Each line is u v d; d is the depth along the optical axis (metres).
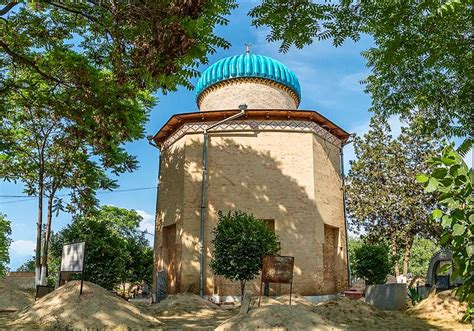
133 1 7.93
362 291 23.06
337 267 22.86
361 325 10.36
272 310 9.96
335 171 24.12
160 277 22.17
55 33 12.73
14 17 12.33
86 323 10.13
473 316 3.44
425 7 5.50
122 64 9.43
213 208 21.56
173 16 7.45
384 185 20.41
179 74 8.68
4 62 13.99
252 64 25.30
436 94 8.56
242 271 16.83
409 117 19.22
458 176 3.06
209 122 23.03
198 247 21.06
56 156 22.53
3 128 19.30
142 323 10.79
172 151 24.02
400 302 15.02
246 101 24.70
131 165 20.98
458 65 6.97
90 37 12.92
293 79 26.44
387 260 23.94
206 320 12.66
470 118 8.09
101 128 13.34
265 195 21.66
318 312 11.84
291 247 20.86
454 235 3.03
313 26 5.71
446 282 14.39
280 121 22.73
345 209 24.11
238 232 17.36
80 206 22.58
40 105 14.69
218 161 22.25
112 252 18.70
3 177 22.11
